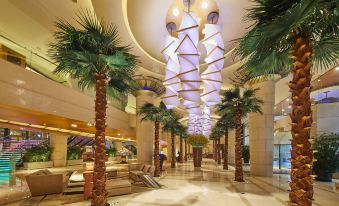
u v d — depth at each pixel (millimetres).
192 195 9305
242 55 4344
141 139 20031
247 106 13180
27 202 8219
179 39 10297
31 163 18781
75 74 6723
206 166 24547
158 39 14664
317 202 8367
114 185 9242
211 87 10867
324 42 4367
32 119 15062
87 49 6137
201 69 16938
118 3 10961
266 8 3920
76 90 15891
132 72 7000
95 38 5945
